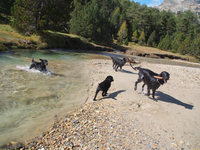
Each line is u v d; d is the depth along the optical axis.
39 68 9.39
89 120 4.57
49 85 7.35
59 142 3.52
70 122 4.40
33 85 7.05
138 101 6.28
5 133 3.71
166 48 53.75
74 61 15.18
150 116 5.16
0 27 23.25
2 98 5.43
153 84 6.21
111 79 6.57
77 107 5.45
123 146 3.55
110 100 6.26
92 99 6.29
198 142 3.98
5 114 4.54
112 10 84.31
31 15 21.95
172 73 13.29
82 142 3.58
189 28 71.44
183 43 49.56
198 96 7.49
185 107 6.07
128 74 11.23
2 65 9.57
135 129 4.31
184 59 42.81
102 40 44.16
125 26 61.16
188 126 4.73
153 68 15.59
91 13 41.00
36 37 21.62
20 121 4.28
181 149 3.65
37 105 5.31
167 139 4.00
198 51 46.09
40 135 3.75
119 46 46.62
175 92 7.86
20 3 20.58
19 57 12.80
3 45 15.21
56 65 12.12
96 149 3.38
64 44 27.48
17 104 5.19
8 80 7.20
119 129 4.23
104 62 16.64
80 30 39.47
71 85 7.75
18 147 3.28
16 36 19.14
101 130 4.11
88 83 8.35
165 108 5.83
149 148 3.58
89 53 26.48
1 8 38.88
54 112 4.95
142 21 73.38
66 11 25.11
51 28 23.30
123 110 5.43
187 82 10.20
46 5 22.08
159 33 76.62
